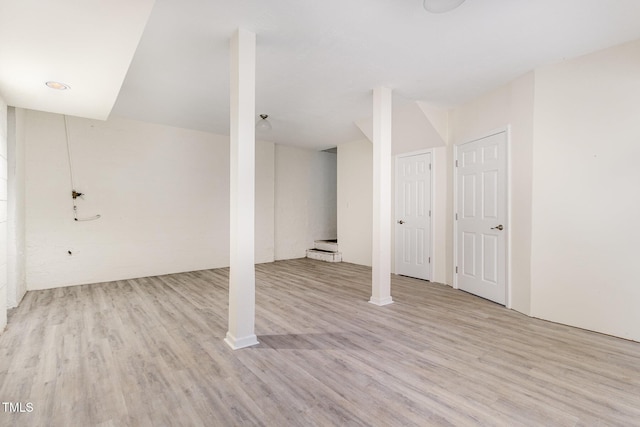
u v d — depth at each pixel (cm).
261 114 470
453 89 376
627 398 187
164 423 163
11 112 351
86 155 459
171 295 402
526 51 286
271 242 674
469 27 246
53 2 170
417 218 505
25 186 413
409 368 220
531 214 328
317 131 570
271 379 205
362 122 502
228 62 305
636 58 268
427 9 207
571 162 302
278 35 258
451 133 453
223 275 524
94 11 179
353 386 198
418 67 317
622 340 270
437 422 164
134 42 213
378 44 272
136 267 503
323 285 457
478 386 198
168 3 215
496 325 302
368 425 162
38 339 266
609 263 282
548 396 188
